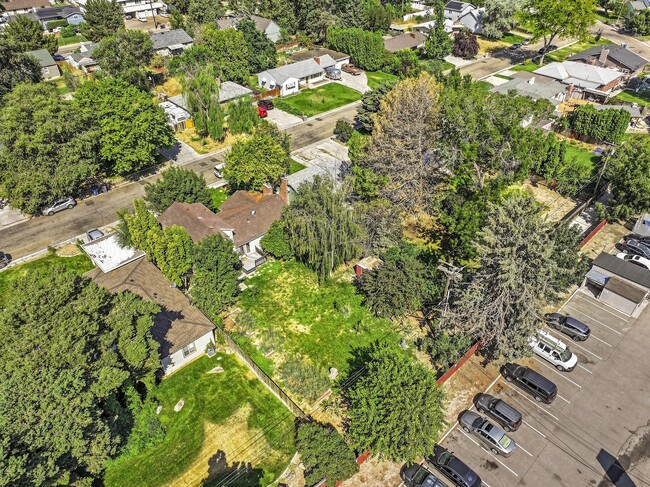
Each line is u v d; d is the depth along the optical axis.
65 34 110.56
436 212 51.88
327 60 89.81
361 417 28.05
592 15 92.62
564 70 84.31
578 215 52.81
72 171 51.53
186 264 39.38
